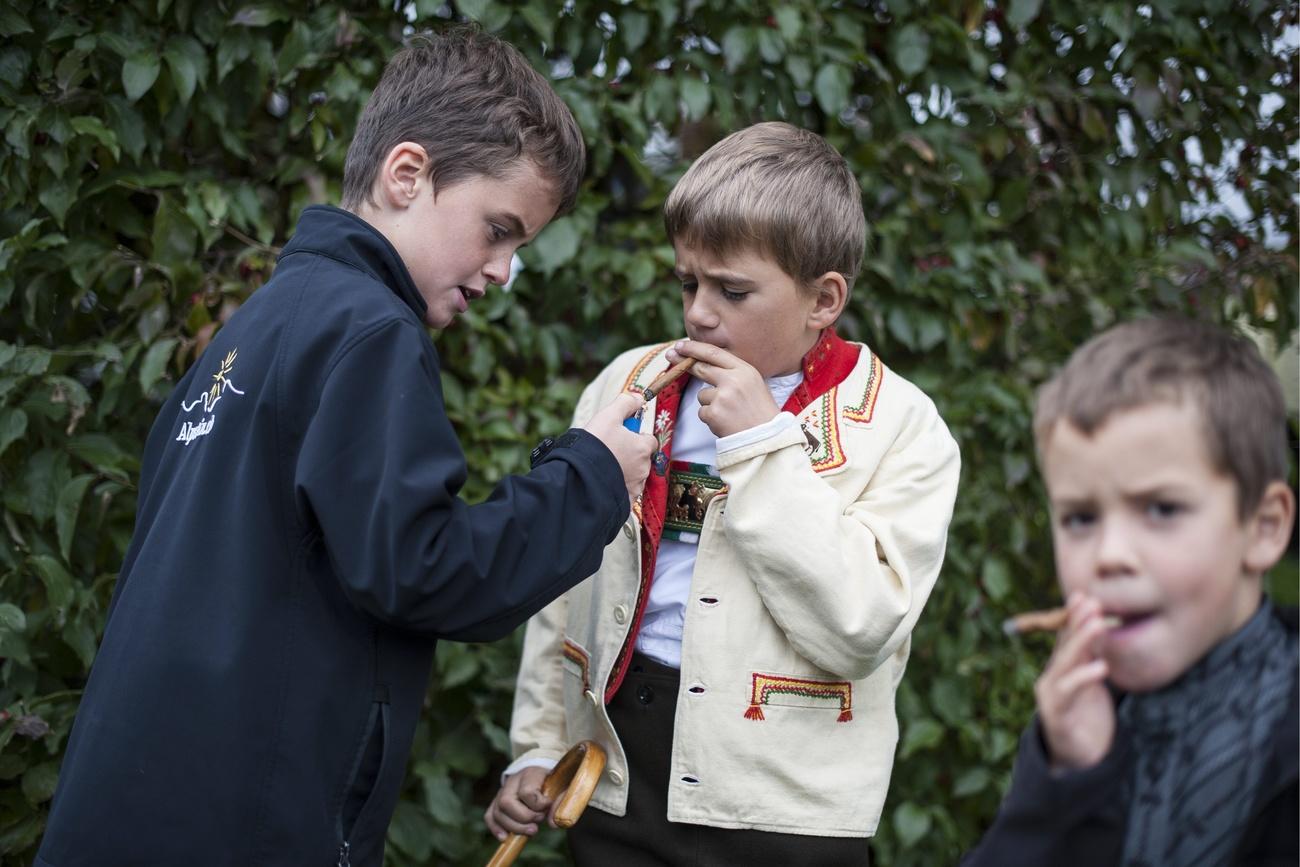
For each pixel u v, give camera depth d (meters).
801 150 1.54
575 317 2.23
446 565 1.22
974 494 2.28
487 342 2.12
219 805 1.23
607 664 1.54
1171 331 0.91
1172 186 2.46
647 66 2.19
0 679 1.88
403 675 1.33
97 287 1.96
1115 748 0.90
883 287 2.25
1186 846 0.88
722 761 1.46
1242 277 2.51
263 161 2.11
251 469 1.28
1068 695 0.88
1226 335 0.92
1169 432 0.86
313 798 1.25
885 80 2.22
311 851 1.25
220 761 1.23
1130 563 0.87
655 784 1.53
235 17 1.96
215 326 1.95
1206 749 0.88
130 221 1.99
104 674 1.29
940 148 2.28
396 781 1.33
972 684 2.29
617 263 2.15
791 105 2.24
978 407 2.26
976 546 2.28
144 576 1.31
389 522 1.20
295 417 1.28
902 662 1.63
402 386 1.25
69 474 1.89
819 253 1.48
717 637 1.48
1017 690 2.31
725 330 1.49
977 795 2.33
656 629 1.55
